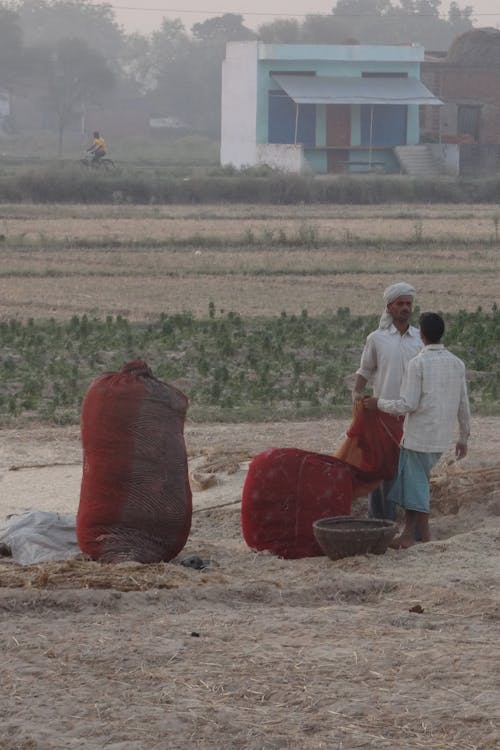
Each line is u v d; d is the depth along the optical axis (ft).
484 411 62.75
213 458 51.29
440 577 32.96
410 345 40.68
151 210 191.01
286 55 262.47
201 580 32.45
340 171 265.54
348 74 267.80
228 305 103.76
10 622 28.09
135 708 22.62
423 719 22.09
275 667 24.77
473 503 44.16
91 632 27.14
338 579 31.96
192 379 70.69
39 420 59.88
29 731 21.59
